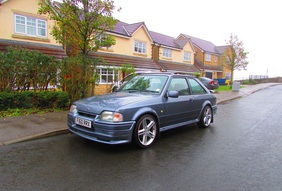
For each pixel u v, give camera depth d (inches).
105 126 153.6
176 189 112.5
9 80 289.9
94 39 343.3
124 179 121.9
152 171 133.0
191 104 224.5
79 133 173.2
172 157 157.2
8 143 176.1
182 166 141.6
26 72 294.7
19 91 307.4
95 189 110.3
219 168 139.6
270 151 173.9
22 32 490.6
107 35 356.2
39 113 283.9
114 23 340.5
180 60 1054.4
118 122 154.5
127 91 215.6
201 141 198.4
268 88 1053.8
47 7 315.3
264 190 113.3
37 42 506.6
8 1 464.1
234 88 807.1
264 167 142.4
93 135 160.2
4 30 462.3
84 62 330.6
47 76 317.7
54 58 318.3
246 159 156.0
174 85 213.2
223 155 163.3
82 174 126.5
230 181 122.3
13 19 474.3
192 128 250.2
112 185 114.9
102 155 157.2
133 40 762.8
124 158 152.7
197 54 1301.7
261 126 263.4
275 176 129.5
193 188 113.9
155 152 166.7
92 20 323.6
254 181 122.8
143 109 170.9
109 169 134.3
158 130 187.3
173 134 222.4
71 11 316.8
